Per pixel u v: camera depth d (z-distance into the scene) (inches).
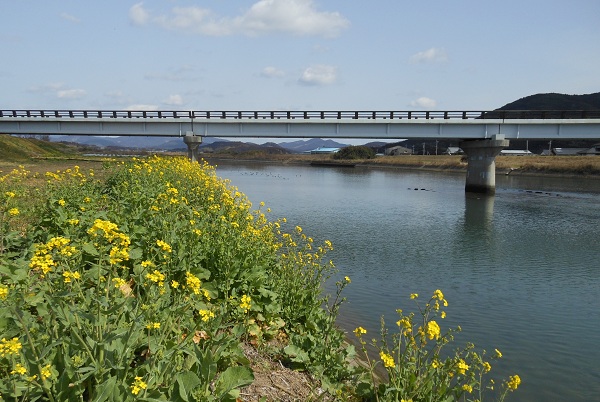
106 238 167.5
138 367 125.0
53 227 258.7
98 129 1510.8
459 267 561.3
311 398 165.3
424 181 2071.9
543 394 261.3
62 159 1787.6
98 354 119.6
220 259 235.8
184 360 144.9
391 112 1422.2
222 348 148.2
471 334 346.6
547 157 2726.4
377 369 250.7
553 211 1066.7
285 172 2748.5
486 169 1454.2
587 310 410.6
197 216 335.9
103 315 132.3
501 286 481.7
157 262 220.1
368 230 804.6
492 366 292.7
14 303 134.7
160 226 250.8
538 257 621.3
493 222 909.2
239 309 194.1
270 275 268.7
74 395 110.6
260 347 201.3
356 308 384.2
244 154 4992.6
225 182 623.8
